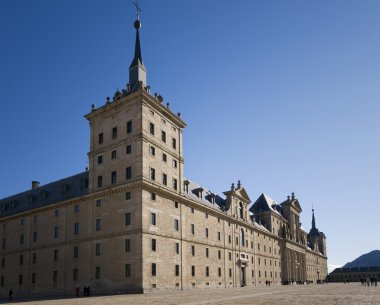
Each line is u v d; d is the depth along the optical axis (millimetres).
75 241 66438
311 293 48938
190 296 44406
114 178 63562
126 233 58938
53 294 67750
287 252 129375
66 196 73625
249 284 96312
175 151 70938
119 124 65312
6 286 78500
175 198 67500
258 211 124938
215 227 83125
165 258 61844
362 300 33656
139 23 74438
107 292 58719
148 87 66250
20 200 89812
